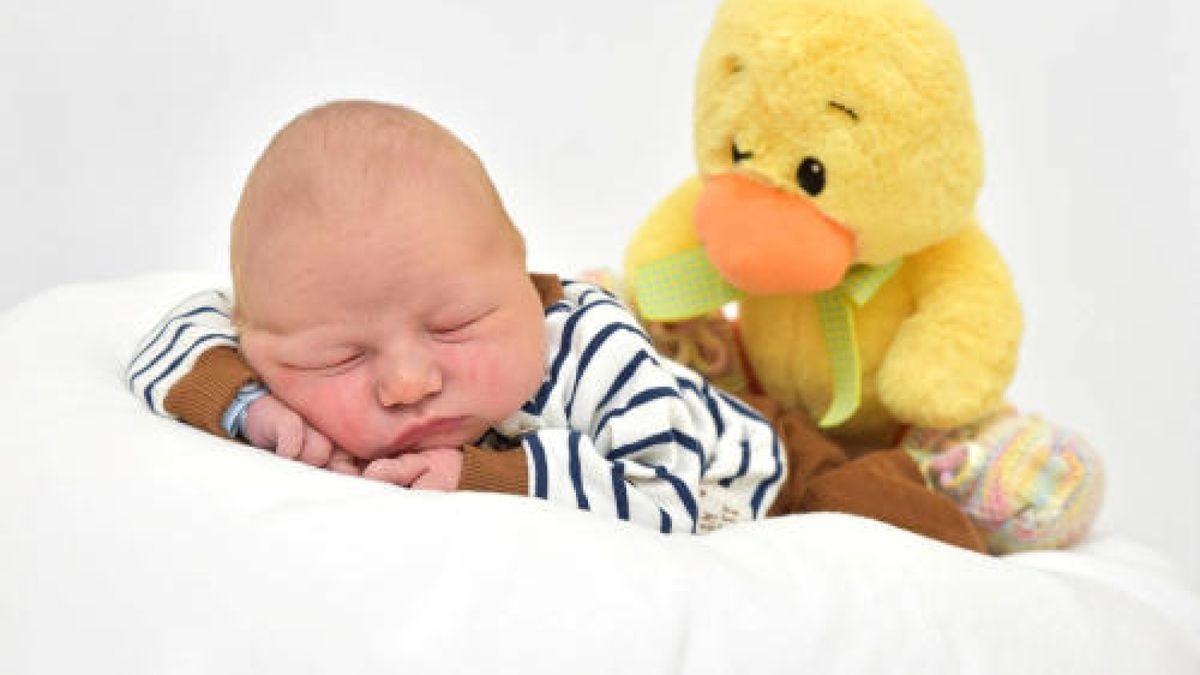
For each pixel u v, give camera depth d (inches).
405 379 43.3
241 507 38.3
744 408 55.5
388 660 34.7
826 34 51.6
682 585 37.5
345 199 43.1
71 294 57.6
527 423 48.8
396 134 44.8
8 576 38.7
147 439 41.5
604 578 36.8
